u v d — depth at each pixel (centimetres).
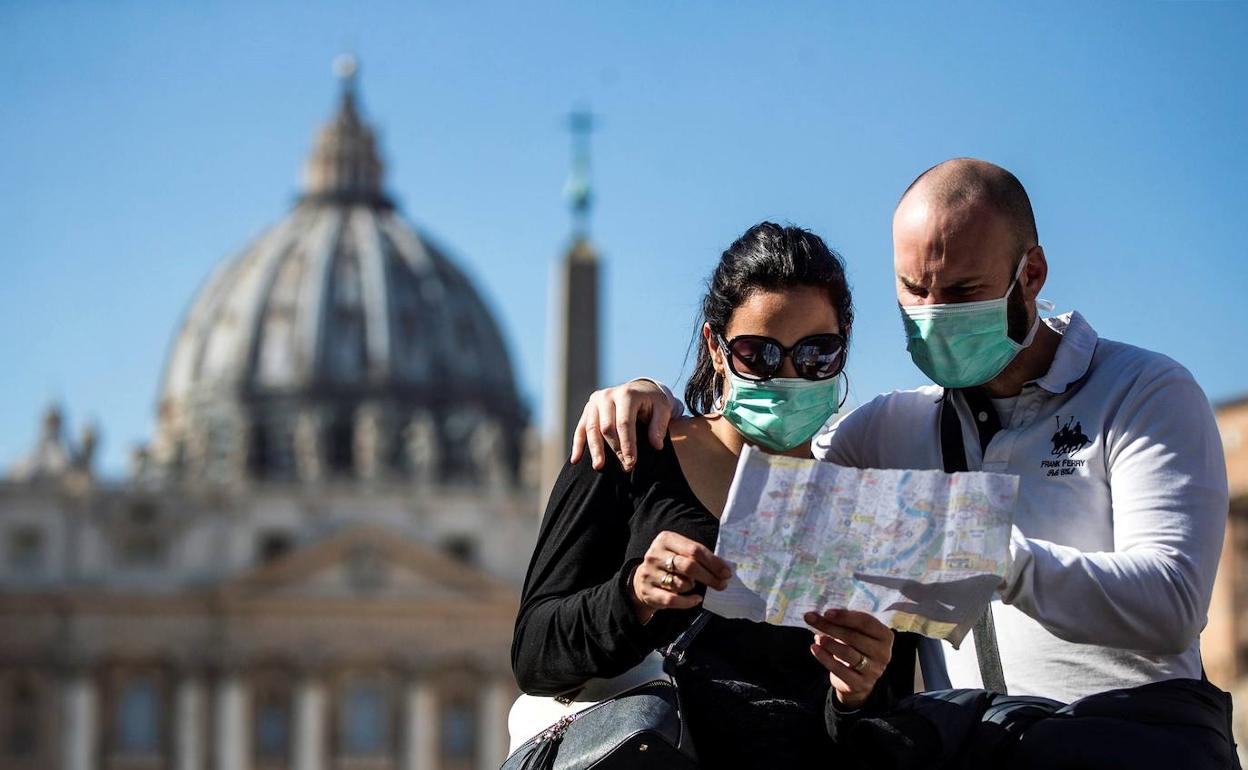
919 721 466
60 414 10875
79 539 9344
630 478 482
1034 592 464
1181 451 494
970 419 534
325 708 9350
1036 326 520
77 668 9231
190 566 9425
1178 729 482
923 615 452
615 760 447
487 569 9669
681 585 436
